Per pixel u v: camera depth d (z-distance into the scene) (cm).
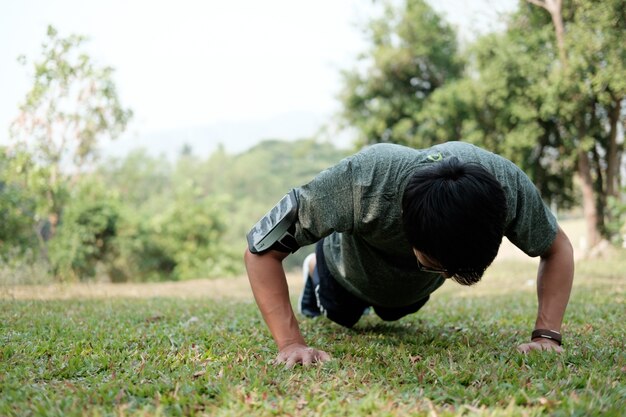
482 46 1480
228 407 188
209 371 223
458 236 183
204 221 1636
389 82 1906
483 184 184
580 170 1432
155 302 521
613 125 1375
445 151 223
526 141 1437
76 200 1298
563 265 255
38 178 1089
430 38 1855
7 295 532
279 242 235
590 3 1171
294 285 972
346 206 221
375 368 231
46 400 192
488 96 1493
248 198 4950
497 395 195
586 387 199
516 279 925
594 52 1205
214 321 376
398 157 218
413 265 259
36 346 265
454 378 216
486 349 270
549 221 241
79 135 1130
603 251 1312
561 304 259
